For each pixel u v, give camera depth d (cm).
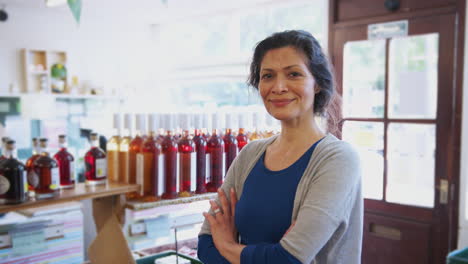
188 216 163
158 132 158
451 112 251
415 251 270
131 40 500
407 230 273
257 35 402
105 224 165
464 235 250
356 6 292
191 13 442
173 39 491
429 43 259
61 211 271
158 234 194
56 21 438
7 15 402
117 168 164
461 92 246
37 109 416
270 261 98
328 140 110
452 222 254
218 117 172
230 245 112
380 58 281
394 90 276
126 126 162
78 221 277
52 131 427
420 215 268
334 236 104
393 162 279
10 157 134
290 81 110
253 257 102
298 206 105
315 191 101
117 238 159
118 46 489
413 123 268
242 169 128
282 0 375
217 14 433
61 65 437
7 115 402
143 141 157
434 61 258
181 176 161
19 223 220
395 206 279
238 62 418
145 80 511
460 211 251
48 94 423
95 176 156
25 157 409
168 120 158
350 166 103
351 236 106
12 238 210
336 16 304
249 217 113
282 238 100
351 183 102
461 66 246
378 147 284
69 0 187
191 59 468
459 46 246
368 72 288
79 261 272
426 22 259
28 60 418
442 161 257
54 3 288
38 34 426
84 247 291
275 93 111
